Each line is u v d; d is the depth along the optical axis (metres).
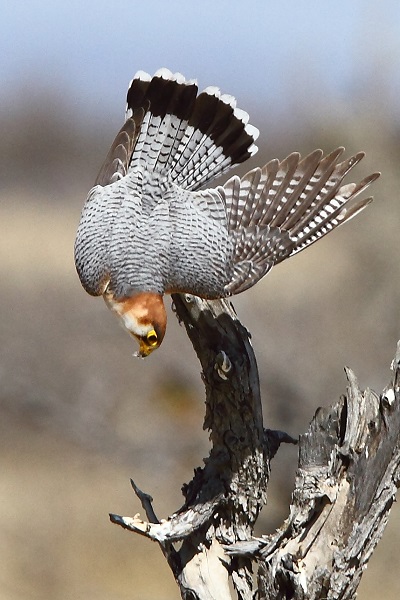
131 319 18.81
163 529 16.30
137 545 33.28
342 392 29.64
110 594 30.27
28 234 69.44
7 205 82.31
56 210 81.12
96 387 34.31
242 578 16.67
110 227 18.86
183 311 17.23
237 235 19.28
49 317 40.19
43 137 100.00
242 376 16.69
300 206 19.66
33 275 53.97
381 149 37.12
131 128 19.39
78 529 33.69
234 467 16.73
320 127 37.97
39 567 31.30
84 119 106.00
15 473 36.94
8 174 93.44
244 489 16.72
